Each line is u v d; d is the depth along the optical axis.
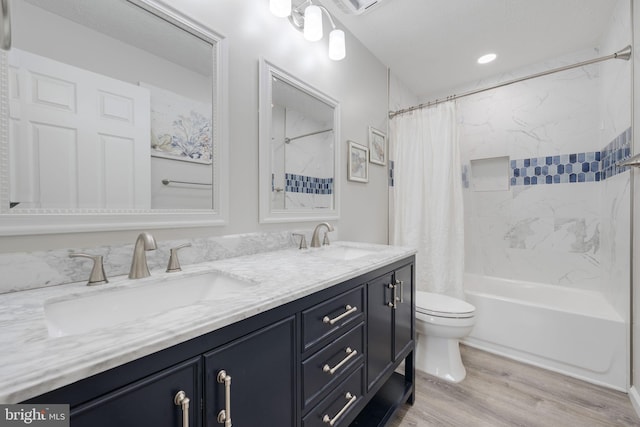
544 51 2.24
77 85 0.82
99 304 0.72
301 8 1.55
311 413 0.81
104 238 0.86
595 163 2.18
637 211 1.49
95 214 0.83
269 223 1.40
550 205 2.38
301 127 1.60
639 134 1.46
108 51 0.88
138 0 0.94
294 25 1.54
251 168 1.31
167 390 0.48
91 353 0.40
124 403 0.43
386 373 1.24
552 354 1.78
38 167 0.75
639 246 1.47
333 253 1.54
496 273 2.64
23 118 0.73
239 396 0.61
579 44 2.15
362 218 2.16
